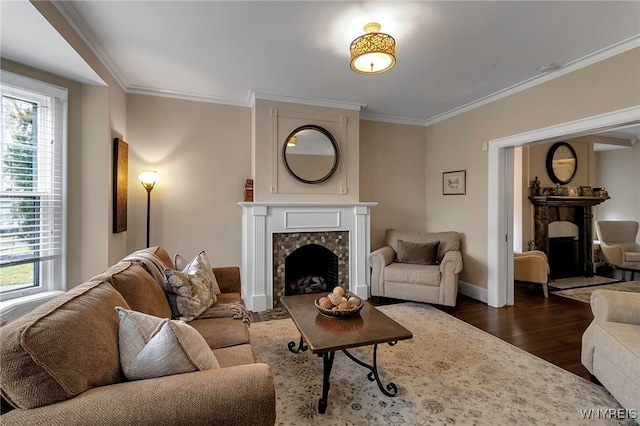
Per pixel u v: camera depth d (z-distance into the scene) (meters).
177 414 0.92
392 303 3.79
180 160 3.62
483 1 1.96
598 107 2.66
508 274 3.69
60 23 2.02
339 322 2.01
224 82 3.28
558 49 2.57
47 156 2.53
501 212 3.66
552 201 4.88
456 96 3.68
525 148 5.07
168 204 3.57
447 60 2.77
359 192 4.29
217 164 3.76
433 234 4.14
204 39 2.43
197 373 1.06
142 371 1.07
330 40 2.45
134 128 3.43
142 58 2.74
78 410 0.87
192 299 2.03
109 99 2.87
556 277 5.17
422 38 2.40
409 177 4.72
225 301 2.36
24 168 2.39
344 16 2.13
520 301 3.85
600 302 2.00
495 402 1.84
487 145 3.76
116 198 2.98
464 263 4.11
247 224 3.57
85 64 2.42
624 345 1.68
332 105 3.88
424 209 4.81
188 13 2.10
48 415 0.85
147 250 2.39
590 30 2.29
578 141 5.50
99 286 1.34
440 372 2.17
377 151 4.54
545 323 3.11
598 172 6.46
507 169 3.69
